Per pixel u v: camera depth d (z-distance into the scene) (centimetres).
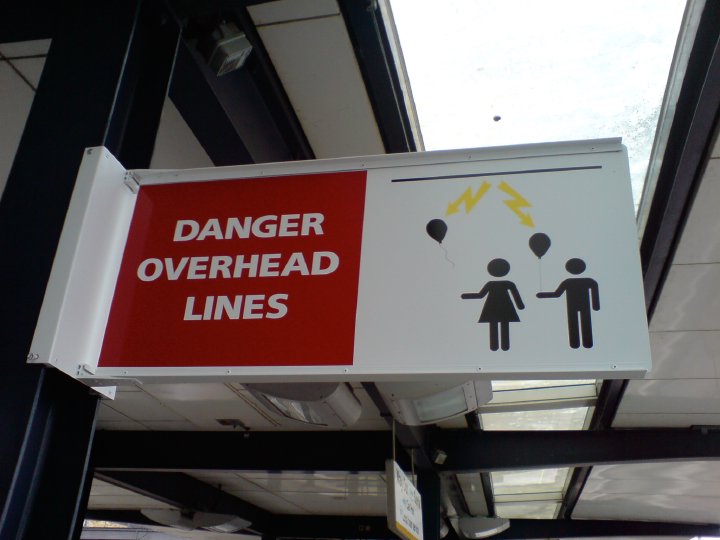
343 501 894
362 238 155
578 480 756
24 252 153
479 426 591
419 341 140
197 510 801
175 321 149
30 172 164
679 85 250
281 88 268
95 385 148
